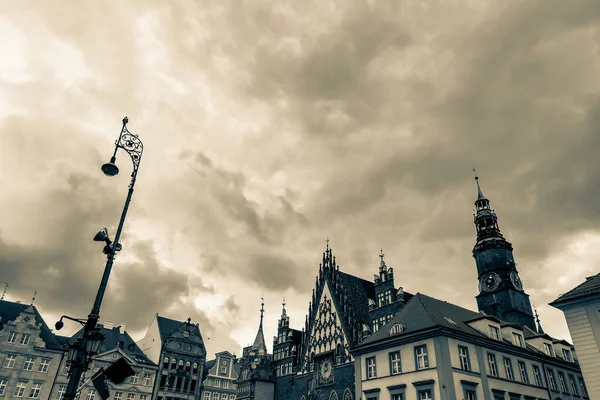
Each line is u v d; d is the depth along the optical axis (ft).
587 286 105.81
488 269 230.48
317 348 210.38
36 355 197.36
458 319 159.22
